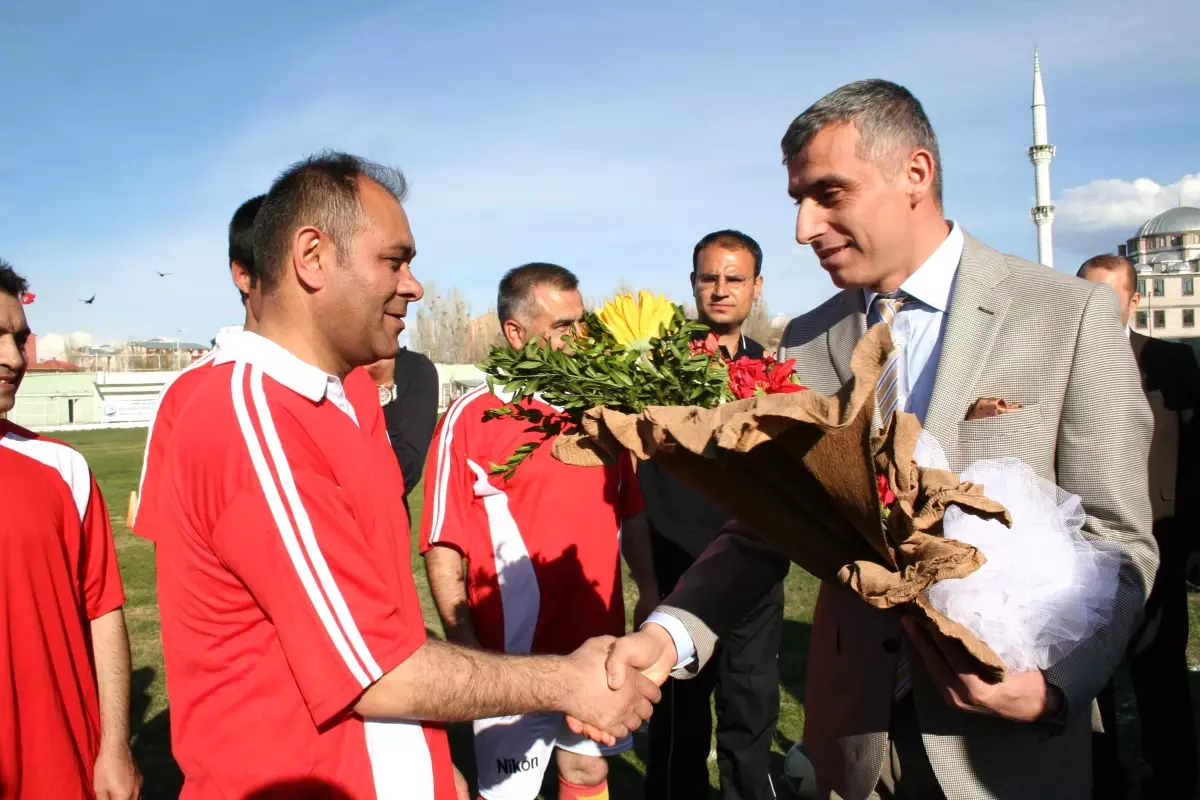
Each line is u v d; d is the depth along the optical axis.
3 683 2.35
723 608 2.29
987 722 2.00
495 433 3.26
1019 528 1.76
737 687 3.73
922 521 1.64
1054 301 2.06
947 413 2.08
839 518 1.70
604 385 1.79
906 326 2.25
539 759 3.22
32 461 2.58
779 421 1.41
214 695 1.70
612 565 3.41
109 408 53.78
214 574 1.69
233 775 1.68
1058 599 1.73
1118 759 4.16
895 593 1.60
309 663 1.61
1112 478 1.94
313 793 1.68
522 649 3.27
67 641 2.54
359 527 1.73
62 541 2.59
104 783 2.70
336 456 1.74
